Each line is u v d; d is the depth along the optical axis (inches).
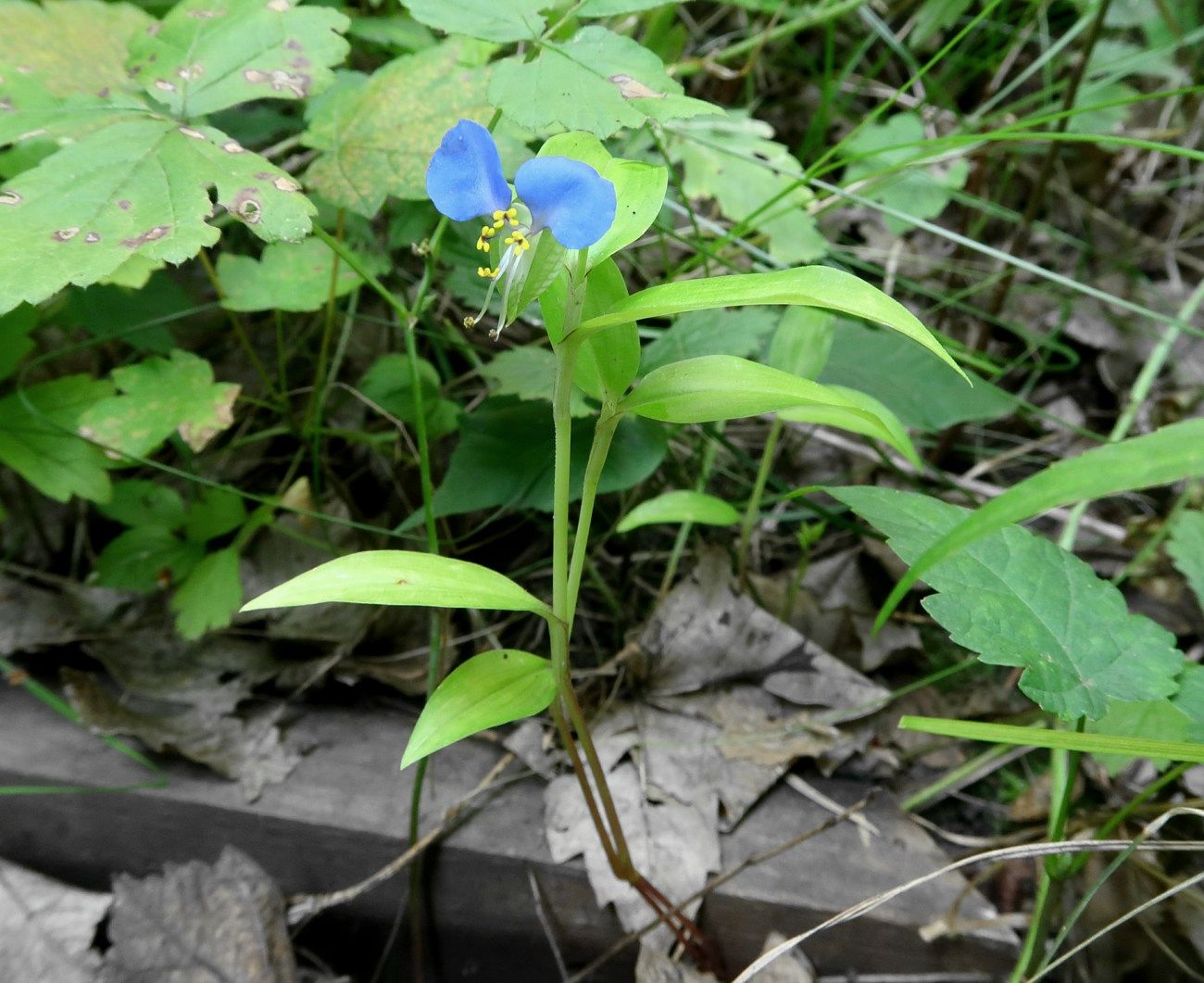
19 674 16.5
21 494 18.9
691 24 26.8
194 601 16.5
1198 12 25.0
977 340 23.5
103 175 13.4
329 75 14.4
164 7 18.5
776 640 17.2
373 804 16.0
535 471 16.4
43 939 15.5
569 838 15.7
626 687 17.1
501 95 13.6
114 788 16.0
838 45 27.8
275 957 15.4
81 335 20.0
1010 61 24.3
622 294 13.0
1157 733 14.4
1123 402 23.1
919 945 15.3
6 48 14.7
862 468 21.4
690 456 20.5
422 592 12.8
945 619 13.5
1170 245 25.6
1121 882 15.4
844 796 16.3
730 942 15.7
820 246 19.5
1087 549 20.2
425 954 16.2
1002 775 16.6
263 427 20.5
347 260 15.1
